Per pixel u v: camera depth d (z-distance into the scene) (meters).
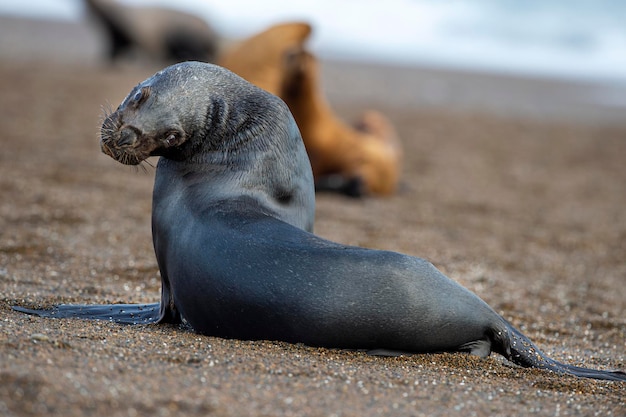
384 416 11.73
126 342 14.09
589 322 22.03
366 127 45.66
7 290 19.31
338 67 120.50
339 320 14.38
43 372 11.81
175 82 16.33
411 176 50.06
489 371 14.39
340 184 41.75
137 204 32.66
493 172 53.72
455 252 30.20
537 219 39.66
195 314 15.51
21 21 141.88
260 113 16.72
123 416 10.80
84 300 19.09
